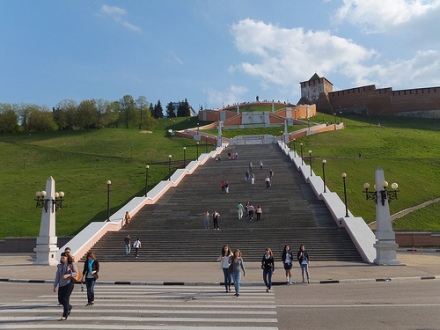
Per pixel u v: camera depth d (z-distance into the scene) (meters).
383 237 21.84
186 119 119.19
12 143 79.44
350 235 26.39
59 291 9.66
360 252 24.14
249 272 19.08
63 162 66.75
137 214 34.66
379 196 22.53
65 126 98.19
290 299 12.17
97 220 37.06
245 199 37.16
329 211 32.31
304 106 108.31
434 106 116.69
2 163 66.81
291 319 9.35
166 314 10.10
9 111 95.12
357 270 19.20
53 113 99.38
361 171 50.00
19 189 48.41
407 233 31.52
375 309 10.35
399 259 23.56
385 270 19.00
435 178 48.03
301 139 73.31
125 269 20.92
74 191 47.44
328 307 10.73
